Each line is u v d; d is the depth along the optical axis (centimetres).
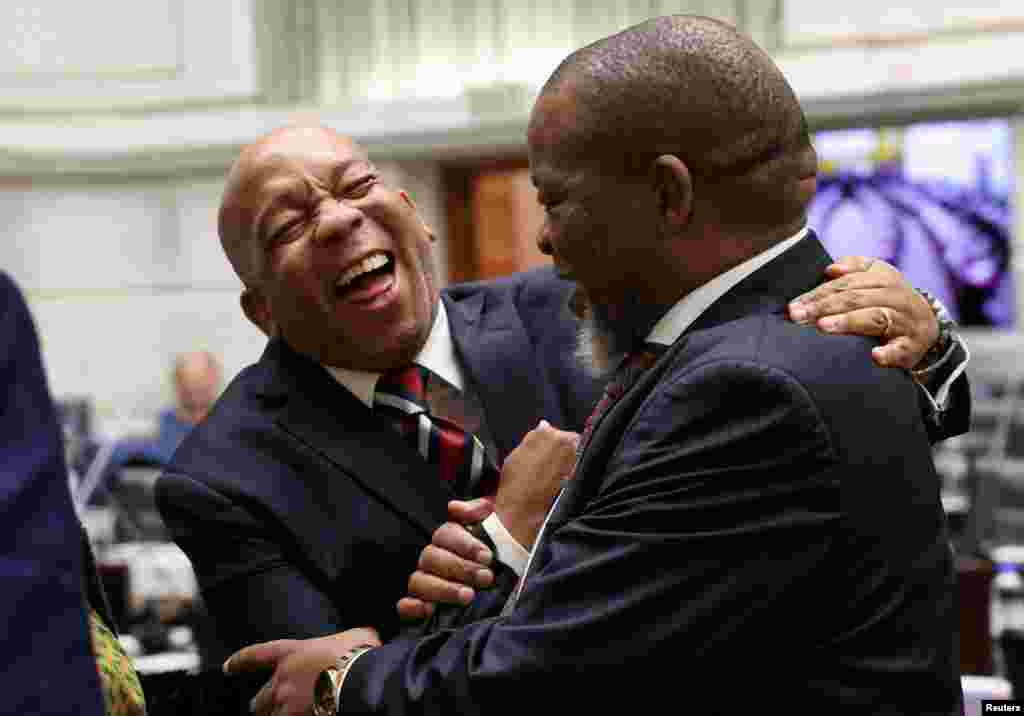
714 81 108
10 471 76
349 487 146
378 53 731
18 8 764
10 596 73
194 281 780
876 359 108
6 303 79
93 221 781
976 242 690
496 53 712
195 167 766
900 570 104
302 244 145
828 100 656
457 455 150
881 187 705
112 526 375
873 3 648
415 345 152
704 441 104
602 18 694
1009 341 674
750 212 110
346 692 117
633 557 104
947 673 106
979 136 687
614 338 119
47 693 73
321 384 151
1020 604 344
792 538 101
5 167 755
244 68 753
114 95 771
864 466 102
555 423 155
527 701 106
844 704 102
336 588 144
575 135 110
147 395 786
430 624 131
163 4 766
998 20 629
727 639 102
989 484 416
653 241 111
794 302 112
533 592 108
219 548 144
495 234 770
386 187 150
